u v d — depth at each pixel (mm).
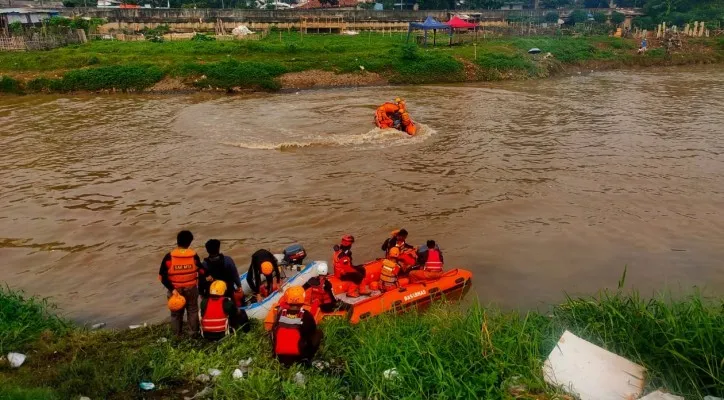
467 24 44188
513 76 37125
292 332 6191
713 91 30531
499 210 12859
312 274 8758
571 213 12641
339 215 12625
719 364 5445
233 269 7715
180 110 25906
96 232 11805
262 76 32906
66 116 24641
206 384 6074
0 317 7402
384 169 16062
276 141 19219
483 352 6062
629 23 68188
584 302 7391
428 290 8852
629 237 11305
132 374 6148
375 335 6668
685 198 13484
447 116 23938
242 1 80938
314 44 42031
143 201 13648
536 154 17531
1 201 13664
